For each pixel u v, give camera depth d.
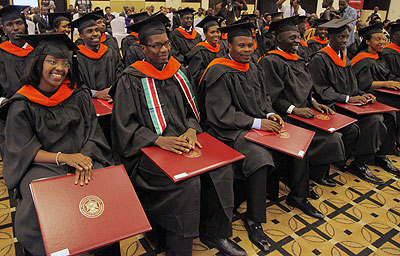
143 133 2.11
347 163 3.73
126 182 1.66
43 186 1.52
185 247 2.00
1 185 2.94
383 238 2.35
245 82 2.54
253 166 2.21
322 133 2.74
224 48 4.77
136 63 2.26
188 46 5.60
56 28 3.93
